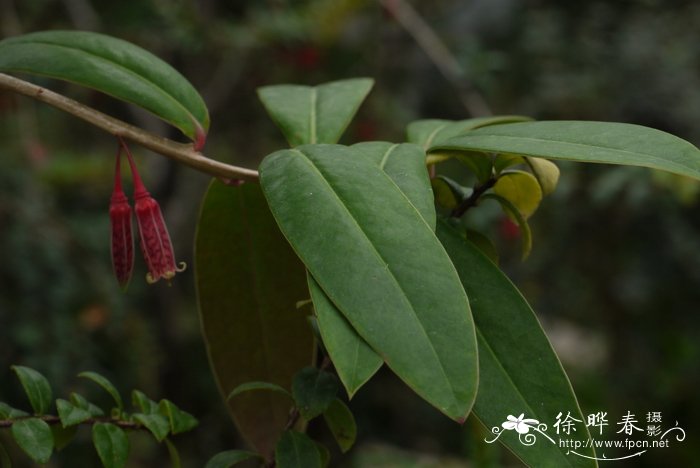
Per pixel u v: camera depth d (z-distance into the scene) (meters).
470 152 0.48
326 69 1.42
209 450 1.59
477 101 1.26
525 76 1.61
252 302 0.51
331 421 0.48
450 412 0.41
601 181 1.07
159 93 0.47
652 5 1.62
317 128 0.50
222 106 1.49
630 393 1.59
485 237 0.49
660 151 0.44
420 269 0.43
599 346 1.73
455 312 0.42
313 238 0.43
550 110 1.57
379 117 1.38
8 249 1.27
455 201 0.50
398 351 0.42
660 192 1.17
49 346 1.26
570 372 1.70
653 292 1.43
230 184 0.48
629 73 1.54
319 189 0.44
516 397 0.45
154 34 1.29
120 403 0.49
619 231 1.33
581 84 1.53
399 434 1.66
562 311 1.54
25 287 1.27
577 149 0.45
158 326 1.51
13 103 1.37
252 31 1.28
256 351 0.51
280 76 1.42
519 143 0.46
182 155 0.47
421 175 0.46
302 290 0.51
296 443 0.47
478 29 1.64
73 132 1.74
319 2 1.32
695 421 1.55
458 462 1.05
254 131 1.57
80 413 0.48
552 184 0.48
